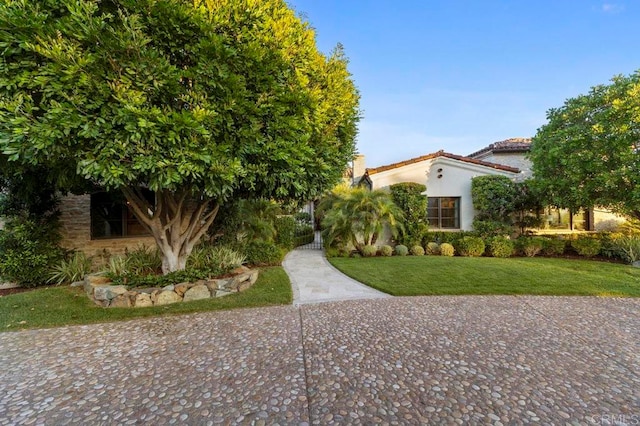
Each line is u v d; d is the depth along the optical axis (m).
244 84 4.59
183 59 4.60
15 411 2.64
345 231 11.78
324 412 2.60
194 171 4.15
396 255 11.81
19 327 4.64
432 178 13.17
